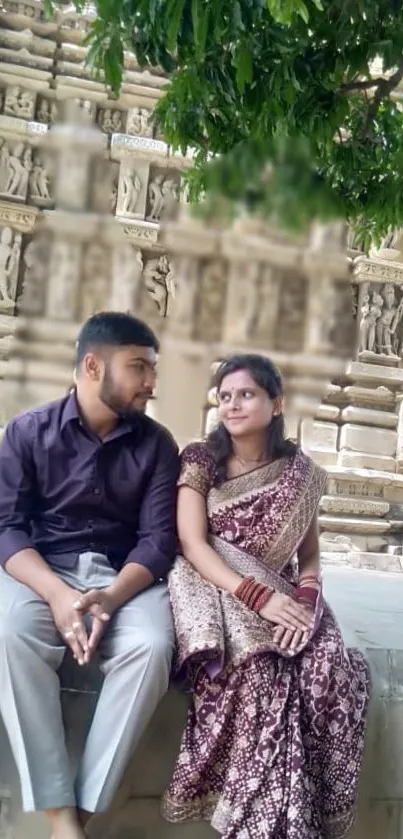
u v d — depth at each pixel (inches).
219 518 96.0
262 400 96.3
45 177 374.6
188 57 131.6
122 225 371.6
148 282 377.1
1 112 371.2
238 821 80.9
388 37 128.5
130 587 90.2
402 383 399.2
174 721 96.2
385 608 177.2
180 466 99.7
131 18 124.9
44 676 83.2
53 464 95.6
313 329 381.4
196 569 93.8
